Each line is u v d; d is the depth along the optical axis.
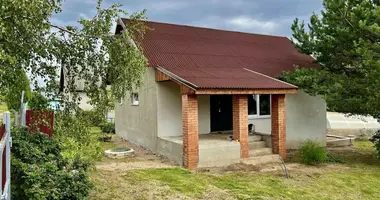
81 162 6.72
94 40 6.57
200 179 8.57
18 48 5.15
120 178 8.38
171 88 12.38
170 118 12.33
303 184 8.42
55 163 6.24
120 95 6.99
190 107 9.75
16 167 5.55
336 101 10.24
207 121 13.43
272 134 11.40
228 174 9.18
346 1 10.67
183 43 14.35
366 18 9.89
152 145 12.57
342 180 8.88
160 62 12.22
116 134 18.00
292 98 13.73
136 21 7.07
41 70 6.22
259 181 8.55
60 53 6.35
